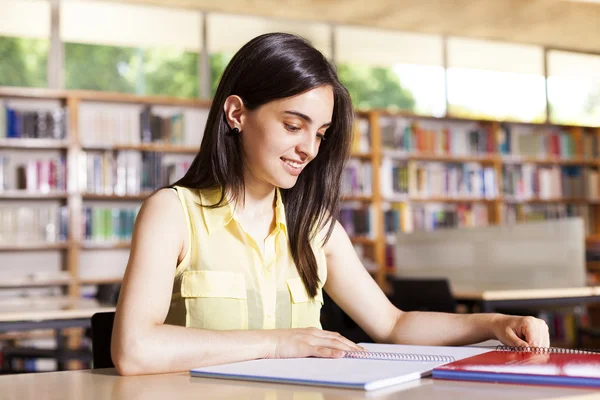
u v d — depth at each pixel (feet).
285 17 23.98
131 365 3.66
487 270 15.29
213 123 4.75
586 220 26.45
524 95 27.55
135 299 4.08
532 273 14.30
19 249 20.18
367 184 23.41
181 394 2.98
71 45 22.11
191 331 3.88
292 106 4.41
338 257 5.31
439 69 26.40
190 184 4.79
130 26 22.50
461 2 23.03
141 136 20.93
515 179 25.40
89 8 21.94
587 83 28.40
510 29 25.72
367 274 5.38
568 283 13.60
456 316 4.87
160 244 4.39
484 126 25.94
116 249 21.09
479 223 24.89
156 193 4.67
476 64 26.96
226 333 3.91
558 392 2.73
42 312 9.73
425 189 24.14
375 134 23.54
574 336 22.35
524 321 4.40
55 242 19.93
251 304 4.77
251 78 4.52
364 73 25.43
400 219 23.68
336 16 24.03
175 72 23.09
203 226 4.72
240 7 22.82
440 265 16.57
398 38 25.80
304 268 4.99
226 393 2.97
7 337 18.80
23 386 3.32
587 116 28.30
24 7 21.47
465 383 2.98
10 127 19.75
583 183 26.32
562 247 13.70
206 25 23.27
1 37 21.54
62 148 20.48
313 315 5.06
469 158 24.71
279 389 3.01
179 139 21.22
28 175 19.89
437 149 24.48
